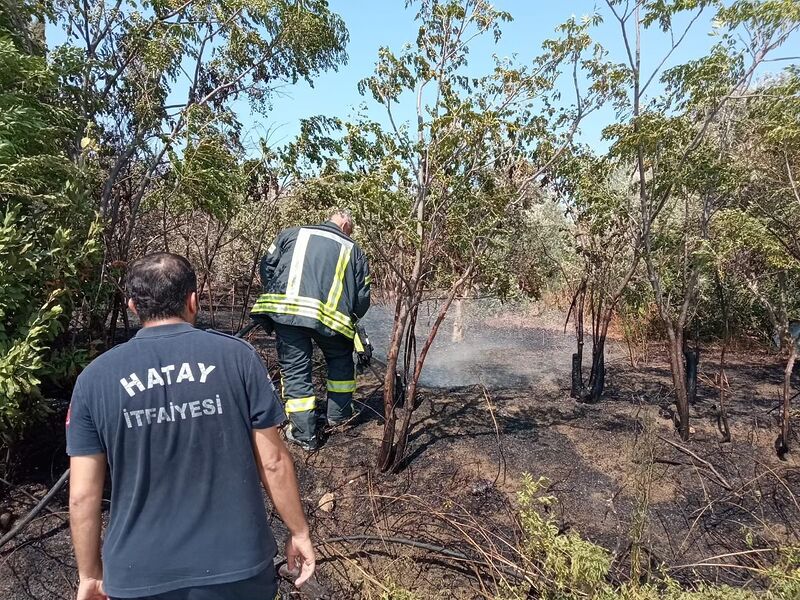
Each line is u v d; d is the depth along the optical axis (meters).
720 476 3.68
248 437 1.64
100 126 3.95
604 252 4.95
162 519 1.55
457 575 2.73
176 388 1.56
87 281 3.53
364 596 2.54
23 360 2.73
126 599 1.52
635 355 7.09
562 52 3.87
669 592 2.24
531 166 4.30
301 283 3.84
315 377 5.57
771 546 2.96
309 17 4.07
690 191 4.15
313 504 3.33
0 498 3.14
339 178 3.73
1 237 2.66
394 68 3.59
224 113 4.06
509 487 3.54
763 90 4.02
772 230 4.20
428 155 3.49
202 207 3.93
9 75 3.02
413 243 3.37
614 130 3.92
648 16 3.71
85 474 1.53
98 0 3.90
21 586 2.57
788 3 3.35
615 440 4.26
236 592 1.59
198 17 4.09
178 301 1.69
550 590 2.30
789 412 4.33
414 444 4.09
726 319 4.68
